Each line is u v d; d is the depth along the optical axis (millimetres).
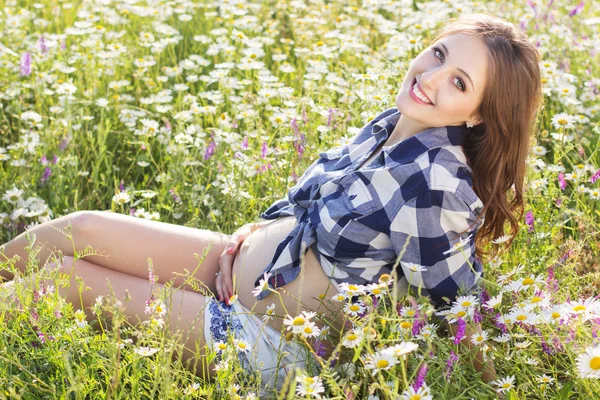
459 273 2334
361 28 5434
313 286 2459
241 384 2141
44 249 2609
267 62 5207
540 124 3844
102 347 2234
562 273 2762
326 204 2445
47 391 2105
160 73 5016
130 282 2521
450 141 2389
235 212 3340
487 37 2346
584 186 3361
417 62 2428
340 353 2361
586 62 4828
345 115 3973
